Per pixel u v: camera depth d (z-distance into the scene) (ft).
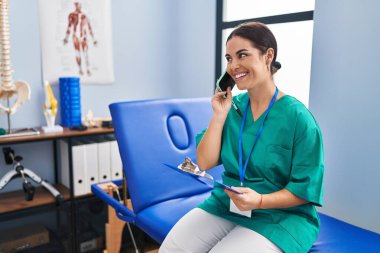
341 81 5.92
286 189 3.54
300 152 3.60
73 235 7.00
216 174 5.50
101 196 5.21
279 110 3.82
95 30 8.07
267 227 3.59
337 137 6.06
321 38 6.15
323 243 4.00
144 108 5.06
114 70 8.49
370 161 5.65
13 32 7.10
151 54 9.02
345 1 5.75
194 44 9.36
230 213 3.99
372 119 5.57
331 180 6.21
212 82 9.16
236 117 4.20
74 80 7.32
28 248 6.72
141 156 4.84
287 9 7.61
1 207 6.42
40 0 7.34
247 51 3.67
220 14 8.84
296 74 7.57
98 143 7.14
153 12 8.89
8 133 6.46
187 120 5.42
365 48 5.55
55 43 7.61
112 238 6.61
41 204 6.63
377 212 5.62
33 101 7.49
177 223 4.13
